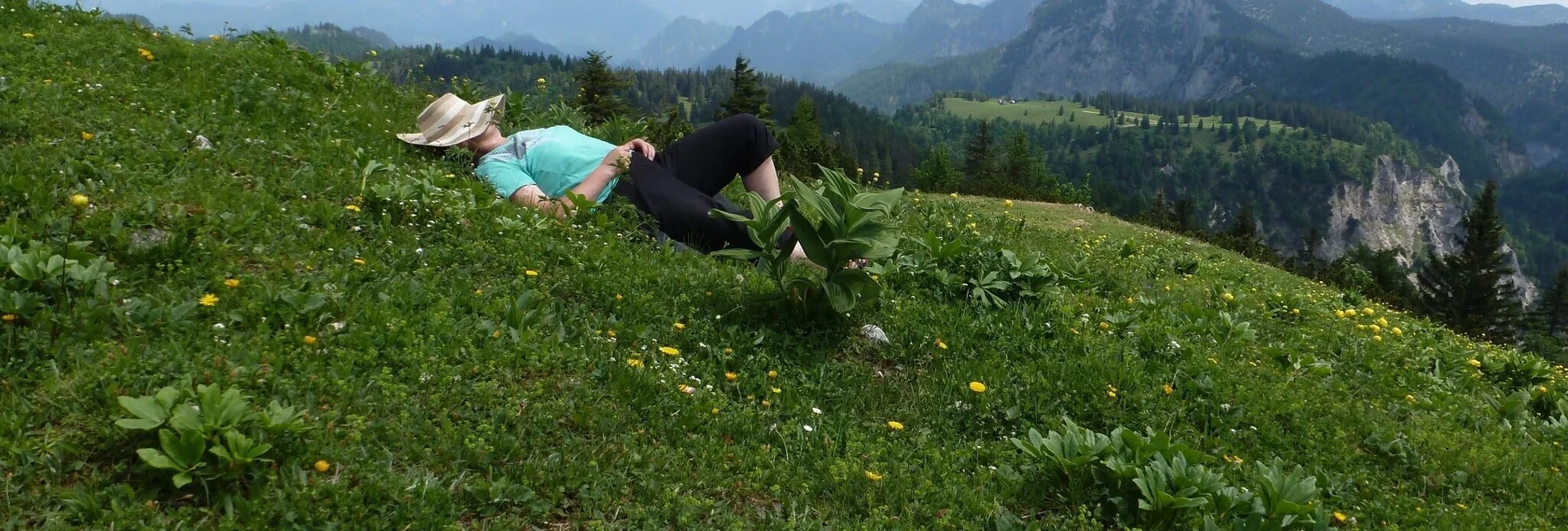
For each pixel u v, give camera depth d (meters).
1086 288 7.84
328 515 2.79
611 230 6.02
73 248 3.81
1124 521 3.74
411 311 4.16
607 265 5.32
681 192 6.37
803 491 3.63
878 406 4.59
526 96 10.99
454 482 3.11
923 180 103.12
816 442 4.02
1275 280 17.22
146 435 2.87
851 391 4.60
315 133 6.99
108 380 3.08
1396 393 6.18
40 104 5.73
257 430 2.93
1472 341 11.53
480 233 5.35
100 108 6.07
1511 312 93.44
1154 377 5.27
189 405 2.89
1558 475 5.05
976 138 134.00
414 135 7.44
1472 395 6.82
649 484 3.37
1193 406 5.05
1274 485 3.97
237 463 2.79
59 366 3.19
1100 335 5.88
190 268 4.04
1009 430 4.57
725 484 3.54
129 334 3.47
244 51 9.20
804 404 4.38
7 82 6.07
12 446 2.71
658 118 17.08
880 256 4.75
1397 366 7.32
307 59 9.77
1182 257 14.62
